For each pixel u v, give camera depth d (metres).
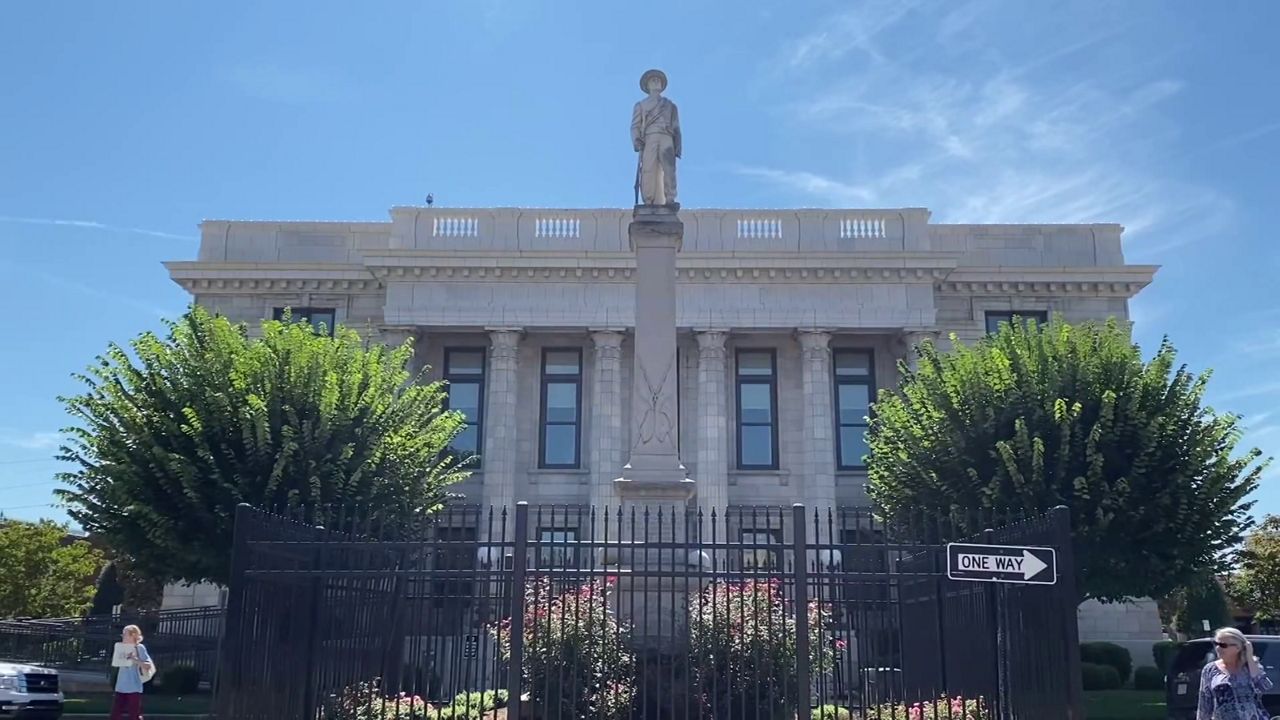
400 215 36.53
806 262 35.50
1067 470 22.94
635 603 12.30
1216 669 8.33
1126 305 37.12
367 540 10.76
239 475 22.11
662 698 11.13
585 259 35.41
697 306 35.78
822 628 10.75
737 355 37.31
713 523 10.55
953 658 11.38
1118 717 21.70
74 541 48.47
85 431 23.36
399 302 35.69
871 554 11.23
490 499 34.50
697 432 35.41
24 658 27.31
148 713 21.83
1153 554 22.95
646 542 10.13
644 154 15.87
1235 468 22.97
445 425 26.78
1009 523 10.97
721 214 36.56
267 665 9.80
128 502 22.28
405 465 23.95
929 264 35.50
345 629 10.62
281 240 37.78
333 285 37.03
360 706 10.50
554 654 11.25
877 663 11.14
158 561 23.11
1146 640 34.06
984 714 10.55
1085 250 37.59
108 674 26.75
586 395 36.66
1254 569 42.28
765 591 11.95
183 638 28.03
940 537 10.67
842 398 37.06
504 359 35.53
